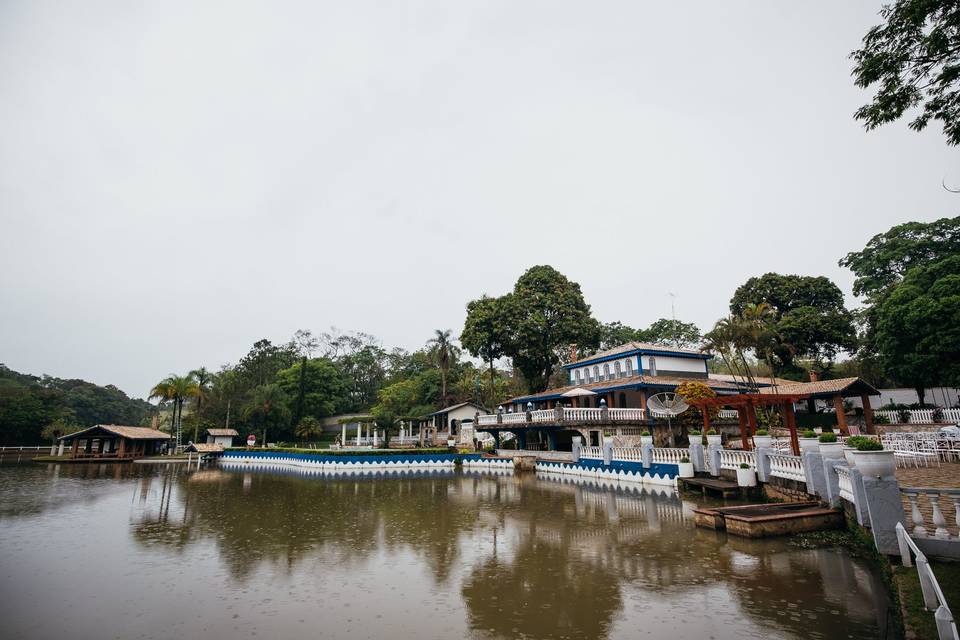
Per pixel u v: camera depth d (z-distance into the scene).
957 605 7.34
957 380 32.94
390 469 45.62
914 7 8.76
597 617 9.45
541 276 58.34
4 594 11.52
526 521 19.00
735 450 22.97
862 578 10.72
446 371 70.12
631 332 78.81
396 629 9.23
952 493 9.70
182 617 10.02
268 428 72.25
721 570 11.77
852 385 34.47
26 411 74.06
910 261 46.19
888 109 10.07
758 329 37.97
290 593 11.36
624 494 24.89
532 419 40.00
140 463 56.44
